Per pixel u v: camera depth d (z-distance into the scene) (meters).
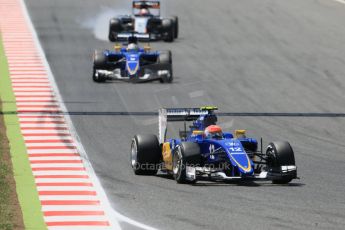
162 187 65.00
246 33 160.00
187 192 63.19
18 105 101.81
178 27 164.00
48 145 82.25
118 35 136.50
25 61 130.75
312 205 59.47
